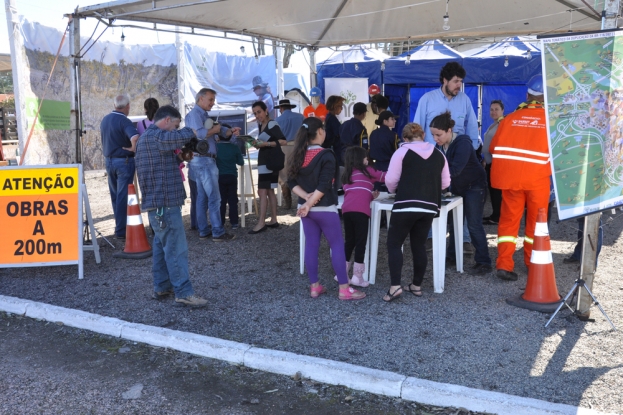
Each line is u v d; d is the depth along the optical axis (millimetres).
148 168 4590
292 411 3301
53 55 11625
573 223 8305
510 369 3648
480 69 11148
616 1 4191
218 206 7203
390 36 10578
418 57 11531
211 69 16094
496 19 8953
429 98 6016
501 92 11789
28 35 10750
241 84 16969
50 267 6215
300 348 4031
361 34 10375
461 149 5434
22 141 10336
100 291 5371
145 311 4836
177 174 4715
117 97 7039
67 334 4480
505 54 11133
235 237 7441
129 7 6414
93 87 13242
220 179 7707
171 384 3645
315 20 8930
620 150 4156
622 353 3840
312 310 4805
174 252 4805
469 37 11055
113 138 6992
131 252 6578
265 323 4527
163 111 4602
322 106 10641
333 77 11859
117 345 4262
